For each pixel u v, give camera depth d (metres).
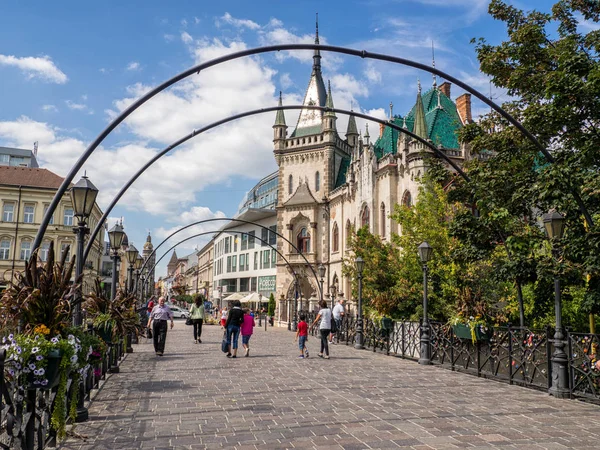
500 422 8.12
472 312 14.24
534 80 14.81
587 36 14.16
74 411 7.10
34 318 6.63
